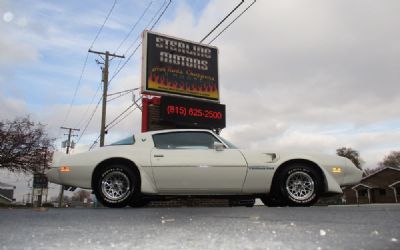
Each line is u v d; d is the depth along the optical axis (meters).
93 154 5.26
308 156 5.21
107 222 2.66
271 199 5.90
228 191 5.20
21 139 21.81
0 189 52.97
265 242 1.79
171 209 4.12
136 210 4.01
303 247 1.67
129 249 1.68
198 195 5.24
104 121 23.22
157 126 15.79
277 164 5.15
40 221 2.74
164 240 1.88
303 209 3.83
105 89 23.41
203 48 17.83
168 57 16.78
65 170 5.23
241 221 2.60
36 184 32.62
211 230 2.17
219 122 16.95
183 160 5.14
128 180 5.10
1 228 2.34
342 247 1.65
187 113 16.12
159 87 16.30
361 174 5.34
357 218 2.73
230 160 5.16
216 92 17.86
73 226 2.43
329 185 5.07
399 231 2.05
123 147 5.32
